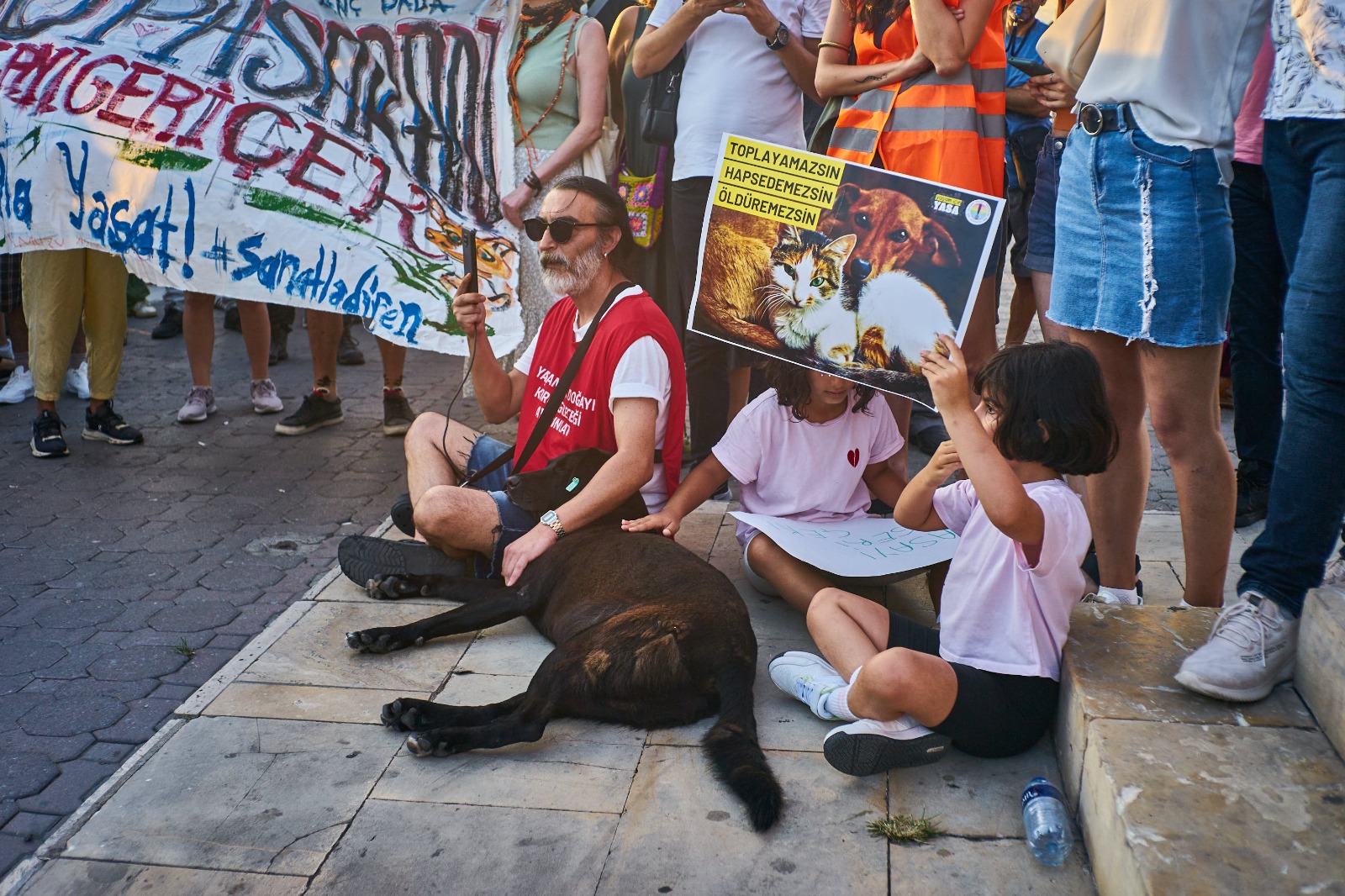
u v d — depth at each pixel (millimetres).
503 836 2461
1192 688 2449
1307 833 2018
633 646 2846
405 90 5199
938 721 2570
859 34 4000
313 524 4758
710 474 3645
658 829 2475
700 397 5012
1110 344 3033
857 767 2541
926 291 3199
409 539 4371
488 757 2775
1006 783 2631
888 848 2393
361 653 3334
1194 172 2760
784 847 2404
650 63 4691
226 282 5156
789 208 3293
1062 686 2678
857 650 2836
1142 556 3963
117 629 3752
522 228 5316
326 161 5145
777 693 3102
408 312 5109
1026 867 2332
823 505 3664
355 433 6090
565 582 3295
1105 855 2193
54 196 5137
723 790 2611
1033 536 2535
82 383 6777
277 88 5164
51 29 5195
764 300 3365
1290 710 2410
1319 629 2367
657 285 5340
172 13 5230
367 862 2383
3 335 7230
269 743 2842
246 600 3994
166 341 8289
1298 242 2547
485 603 3404
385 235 5141
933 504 2857
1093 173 2910
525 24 5230
